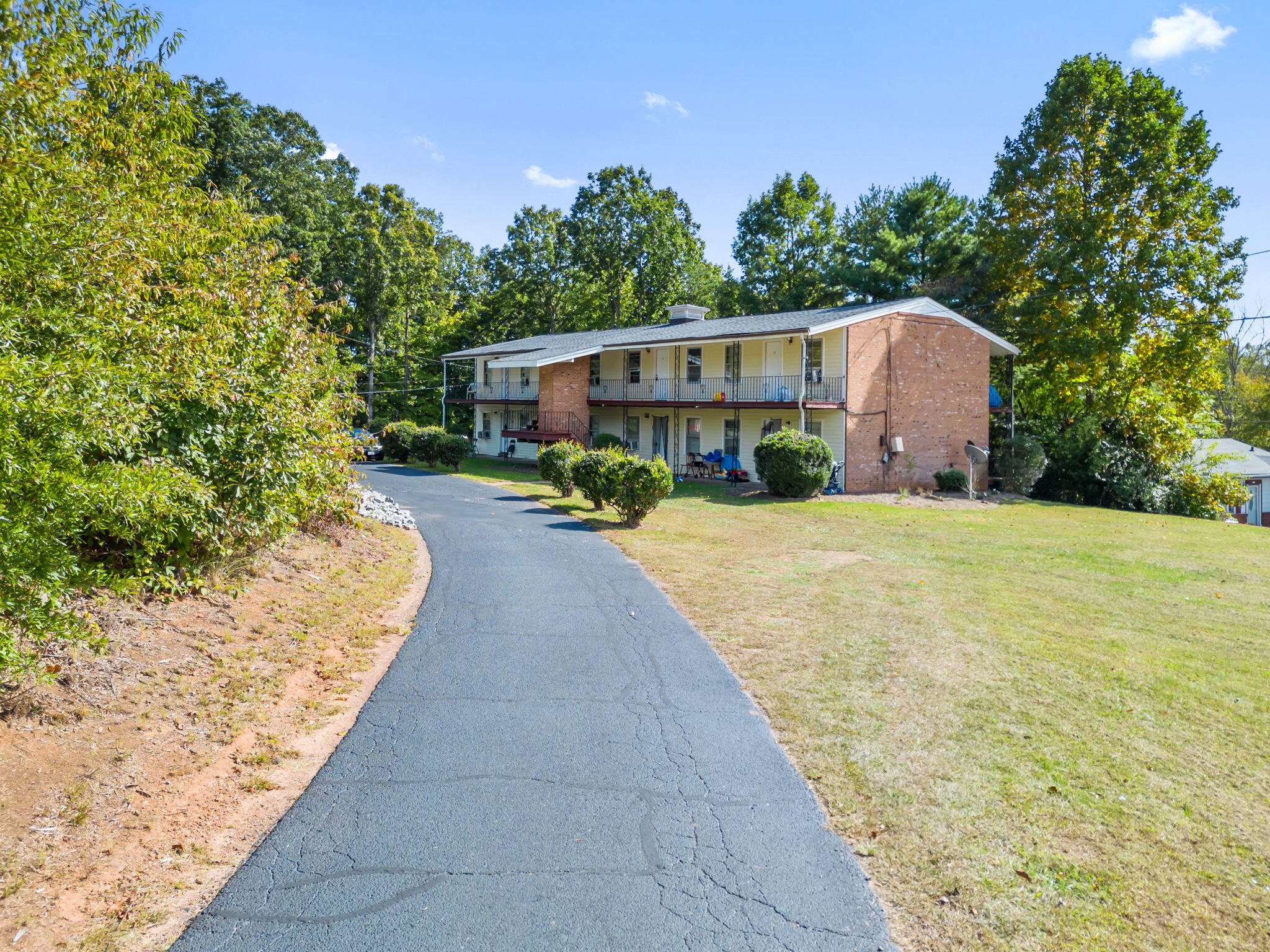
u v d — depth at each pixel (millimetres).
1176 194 27234
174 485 5551
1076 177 29312
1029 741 5684
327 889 3816
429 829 4395
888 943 3477
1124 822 4559
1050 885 3916
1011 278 31469
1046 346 28875
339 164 52750
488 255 56781
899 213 39531
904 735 5746
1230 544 16578
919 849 4230
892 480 25531
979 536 16547
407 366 51031
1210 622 9531
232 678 6090
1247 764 5426
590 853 4184
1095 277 27797
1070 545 15750
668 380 30891
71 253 5617
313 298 11320
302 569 9469
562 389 32000
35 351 5133
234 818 4426
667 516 18062
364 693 6465
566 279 54094
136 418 5387
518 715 6055
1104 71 28203
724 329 27906
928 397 26469
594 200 51469
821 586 10930
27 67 6266
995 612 9680
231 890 3779
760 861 4125
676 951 3414
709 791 4883
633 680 6867
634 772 5125
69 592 5277
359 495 11305
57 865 3703
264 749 5230
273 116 43812
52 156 5953
